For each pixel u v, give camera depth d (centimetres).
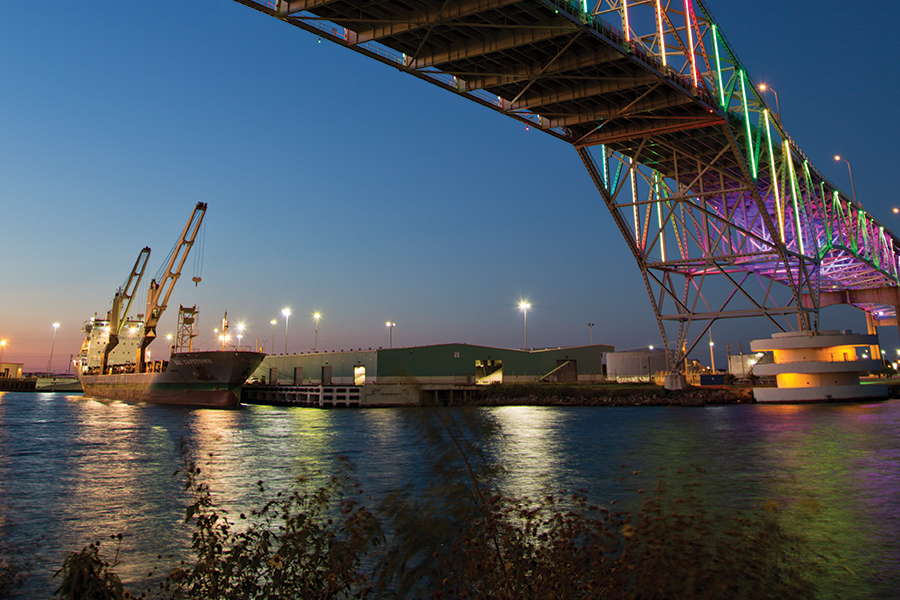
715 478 2109
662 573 567
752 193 6112
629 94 5056
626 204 6700
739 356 10500
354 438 3728
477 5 3647
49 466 2628
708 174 7000
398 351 7975
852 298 12700
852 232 9412
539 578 597
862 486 1933
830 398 6456
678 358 7344
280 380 9888
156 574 1173
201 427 4572
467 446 625
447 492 611
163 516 1678
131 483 2188
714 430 3897
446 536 616
